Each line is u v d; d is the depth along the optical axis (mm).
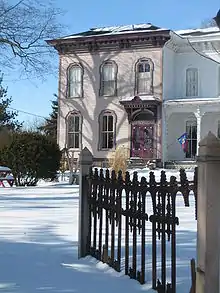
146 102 32188
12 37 22891
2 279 5586
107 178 6191
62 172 26797
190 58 33719
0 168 22438
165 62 32938
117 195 5902
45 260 6570
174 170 27984
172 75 33875
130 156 32812
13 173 23359
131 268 5676
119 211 5859
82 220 6723
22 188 21125
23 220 10234
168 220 4797
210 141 3936
